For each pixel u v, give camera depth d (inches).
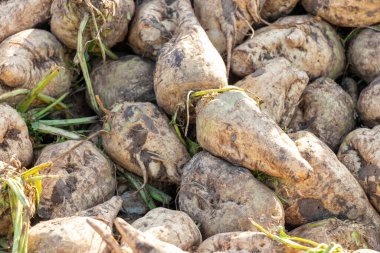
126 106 52.6
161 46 56.1
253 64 55.4
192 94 51.1
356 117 57.3
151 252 42.0
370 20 58.0
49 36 55.6
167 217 47.4
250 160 49.0
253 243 45.6
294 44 56.5
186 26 54.5
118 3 54.6
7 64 52.2
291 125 55.6
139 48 56.9
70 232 44.8
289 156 48.1
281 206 48.9
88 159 51.3
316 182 49.8
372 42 58.0
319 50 57.5
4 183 46.3
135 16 57.2
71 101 58.2
